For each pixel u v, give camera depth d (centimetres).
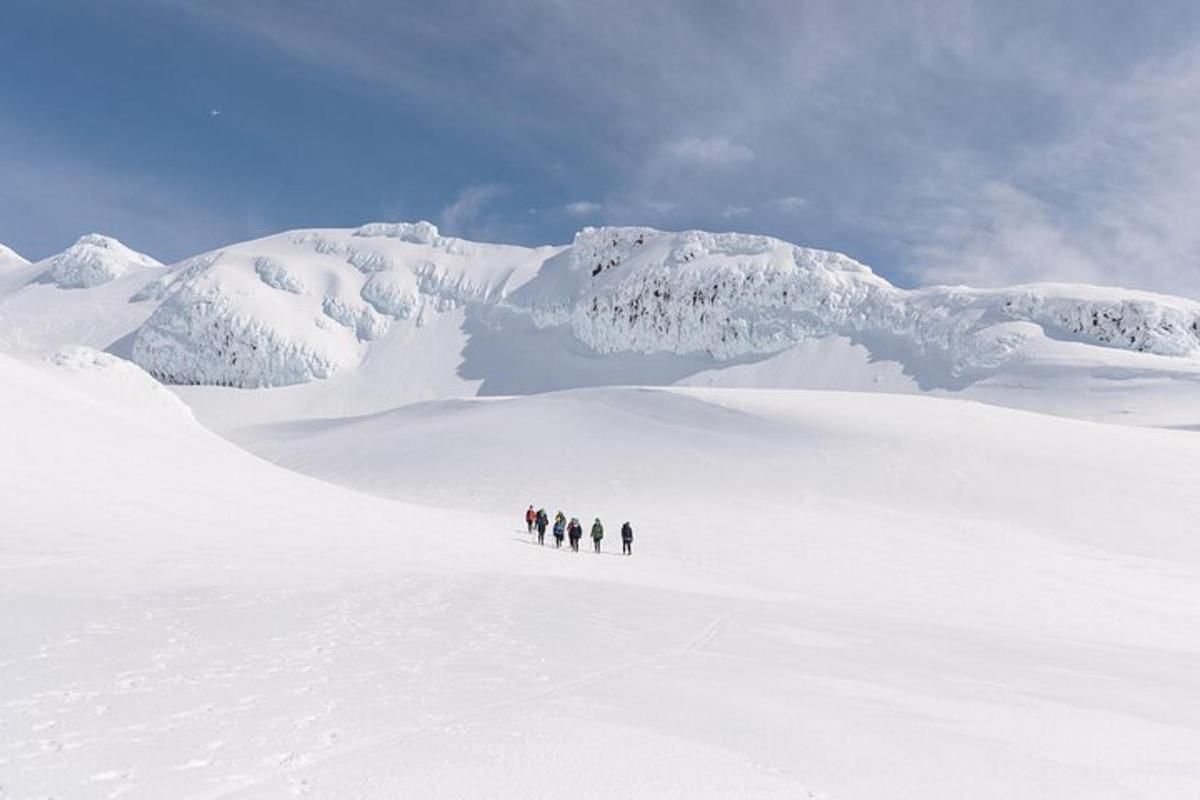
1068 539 4316
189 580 1422
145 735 506
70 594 1174
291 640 885
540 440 7481
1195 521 4459
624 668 809
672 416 7569
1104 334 16775
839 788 465
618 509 5191
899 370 17850
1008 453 5656
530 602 1376
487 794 416
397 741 509
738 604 1622
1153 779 522
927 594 2517
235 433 12288
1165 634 1894
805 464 5866
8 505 2048
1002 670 980
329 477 7381
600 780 450
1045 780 507
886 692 770
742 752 526
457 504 5791
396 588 1484
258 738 506
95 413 3709
